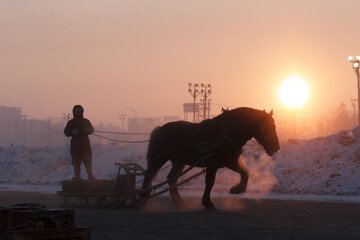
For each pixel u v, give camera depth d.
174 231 11.50
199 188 31.20
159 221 13.48
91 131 19.61
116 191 17.88
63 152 48.88
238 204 19.56
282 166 33.22
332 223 13.11
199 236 10.68
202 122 17.42
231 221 13.49
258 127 16.52
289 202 20.62
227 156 16.73
